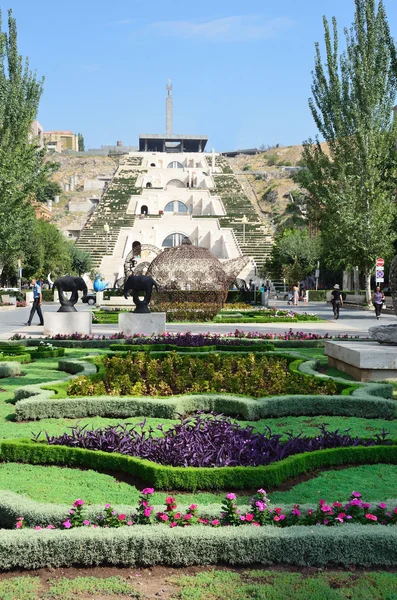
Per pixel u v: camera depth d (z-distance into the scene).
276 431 8.88
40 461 7.28
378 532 4.80
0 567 4.77
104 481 6.61
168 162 137.12
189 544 4.78
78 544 4.77
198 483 6.29
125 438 7.44
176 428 7.77
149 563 4.79
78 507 5.20
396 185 39.56
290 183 135.75
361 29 37.62
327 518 5.07
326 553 4.74
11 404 10.77
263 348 17.55
